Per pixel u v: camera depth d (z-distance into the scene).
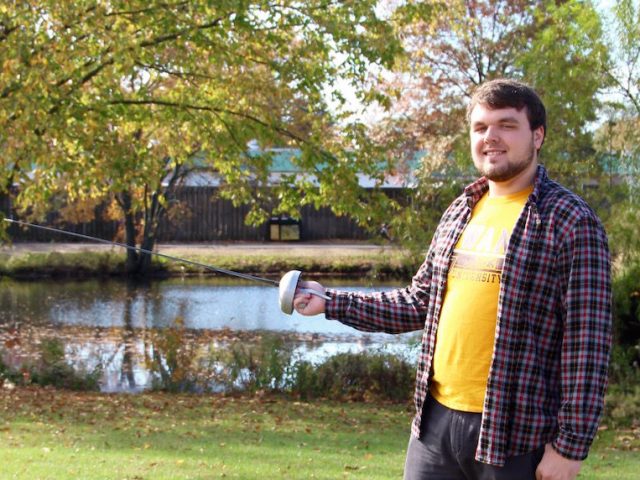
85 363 15.68
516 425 2.84
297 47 13.12
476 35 26.08
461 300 3.00
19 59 10.61
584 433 2.74
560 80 14.38
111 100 12.45
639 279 14.55
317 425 10.47
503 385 2.85
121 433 8.94
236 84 13.38
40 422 9.66
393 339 18.92
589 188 15.05
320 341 18.59
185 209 33.78
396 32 13.98
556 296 2.84
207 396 13.06
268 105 13.76
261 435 9.27
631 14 14.39
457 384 2.97
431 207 15.48
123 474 6.48
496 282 2.93
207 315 22.36
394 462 7.62
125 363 15.91
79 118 11.27
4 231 13.66
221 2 11.41
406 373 13.77
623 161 14.62
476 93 3.09
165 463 7.05
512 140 2.97
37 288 27.27
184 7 11.88
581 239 2.81
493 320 2.92
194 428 9.59
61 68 11.30
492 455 2.84
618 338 14.82
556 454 2.77
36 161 10.88
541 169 3.06
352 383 13.75
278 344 15.12
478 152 3.06
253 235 39.41
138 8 11.49
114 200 31.67
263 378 13.73
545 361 2.86
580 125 14.60
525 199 3.01
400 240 14.98
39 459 7.05
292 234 39.50
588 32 14.37
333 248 35.88
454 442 2.97
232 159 14.08
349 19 12.80
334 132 15.23
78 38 11.48
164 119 13.29
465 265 3.03
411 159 27.09
